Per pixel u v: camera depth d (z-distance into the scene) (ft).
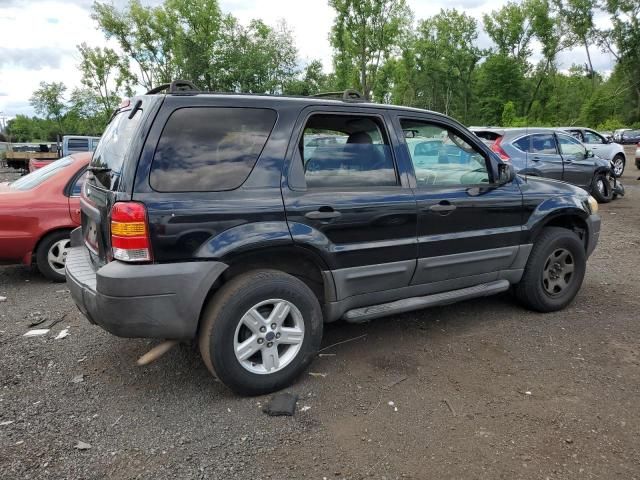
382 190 12.08
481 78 186.70
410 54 179.93
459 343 13.43
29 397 10.78
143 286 9.46
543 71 180.55
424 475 8.27
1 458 8.71
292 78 132.05
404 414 10.06
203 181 10.04
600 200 39.37
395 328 14.49
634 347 13.12
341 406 10.39
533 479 8.15
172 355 12.82
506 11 179.11
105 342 13.67
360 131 12.41
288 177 10.86
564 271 15.71
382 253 12.01
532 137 35.47
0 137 222.28
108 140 11.66
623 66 179.11
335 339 13.75
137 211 9.41
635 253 23.59
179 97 10.16
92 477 8.27
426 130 13.37
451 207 13.00
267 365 10.71
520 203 14.47
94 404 10.50
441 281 13.39
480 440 9.19
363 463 8.58
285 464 8.57
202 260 9.89
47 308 16.53
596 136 56.80
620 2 163.63
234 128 10.53
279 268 11.43
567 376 11.57
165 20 137.59
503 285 14.51
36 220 18.52
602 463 8.54
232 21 127.54
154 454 8.86
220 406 10.43
